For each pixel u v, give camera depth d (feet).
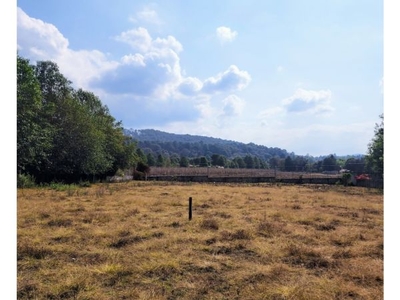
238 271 15.03
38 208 33.30
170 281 13.78
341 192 66.44
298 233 22.99
